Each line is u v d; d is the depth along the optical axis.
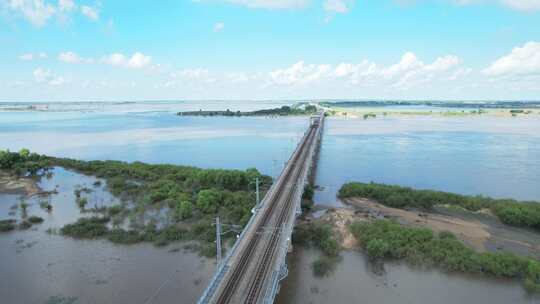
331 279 53.00
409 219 76.69
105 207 83.25
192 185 99.69
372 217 76.56
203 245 63.09
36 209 84.56
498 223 74.50
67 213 81.44
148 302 47.28
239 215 74.75
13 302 47.22
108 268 55.78
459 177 116.69
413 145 185.00
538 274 51.00
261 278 44.41
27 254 60.47
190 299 47.97
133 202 88.50
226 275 45.09
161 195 87.50
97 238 66.56
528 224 71.00
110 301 47.44
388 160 145.25
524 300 47.62
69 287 50.59
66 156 164.00
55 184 109.00
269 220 63.56
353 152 164.88
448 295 48.81
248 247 52.91
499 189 102.75
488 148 172.50
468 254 56.56
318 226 68.50
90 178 116.75
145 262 57.69
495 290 49.88
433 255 57.28
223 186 98.75
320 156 155.00
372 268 55.84
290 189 83.75
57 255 60.09
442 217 77.88
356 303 47.22
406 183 110.62
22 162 125.12
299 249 62.69
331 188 104.62
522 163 136.88
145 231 68.69
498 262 53.84
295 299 48.12
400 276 53.56
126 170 117.75
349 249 62.09
